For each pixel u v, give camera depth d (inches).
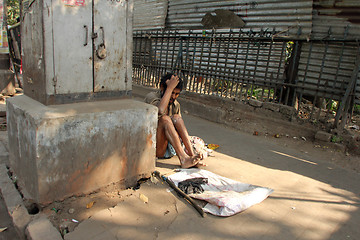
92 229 78.9
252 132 186.1
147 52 293.9
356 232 84.1
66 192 89.2
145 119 103.3
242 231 81.6
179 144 119.6
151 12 299.9
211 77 225.3
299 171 127.6
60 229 78.8
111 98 104.2
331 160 144.4
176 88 124.7
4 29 261.1
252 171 124.3
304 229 84.1
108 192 98.8
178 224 83.2
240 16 216.4
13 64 300.8
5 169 110.3
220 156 140.6
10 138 105.3
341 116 171.5
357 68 155.6
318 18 173.5
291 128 178.2
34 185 86.3
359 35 159.0
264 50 195.3
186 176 110.5
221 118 204.5
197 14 249.6
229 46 217.5
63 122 82.8
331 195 106.0
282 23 191.6
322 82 173.5
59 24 86.7
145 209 89.7
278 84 187.8
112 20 97.6
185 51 248.1
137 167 106.0
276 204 97.1
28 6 91.3
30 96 101.3
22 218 83.0
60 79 90.4
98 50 96.2
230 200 91.4
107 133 93.5
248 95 229.0
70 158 87.0
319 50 171.8
